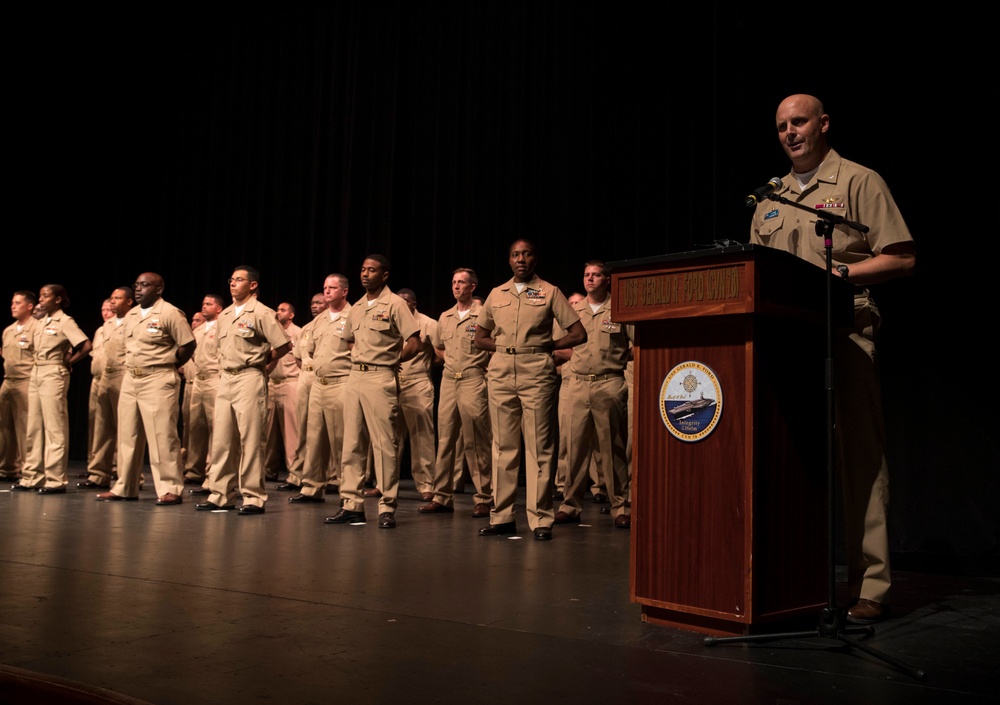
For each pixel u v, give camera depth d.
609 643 2.11
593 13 6.59
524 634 2.19
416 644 2.07
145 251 9.15
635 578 2.35
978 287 4.07
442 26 7.47
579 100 6.63
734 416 2.20
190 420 6.72
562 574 3.06
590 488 6.84
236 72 8.75
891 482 4.09
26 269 9.25
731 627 2.17
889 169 4.41
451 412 5.26
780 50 4.89
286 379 7.19
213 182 8.77
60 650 1.95
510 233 6.88
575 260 6.59
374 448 4.54
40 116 9.15
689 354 2.30
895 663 1.91
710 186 5.83
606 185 6.48
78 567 3.03
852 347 2.55
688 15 6.01
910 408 4.12
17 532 3.92
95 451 6.32
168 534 3.92
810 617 2.35
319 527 4.30
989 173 4.14
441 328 5.46
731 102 5.26
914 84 4.38
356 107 7.84
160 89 9.15
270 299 8.38
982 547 3.83
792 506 2.30
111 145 9.33
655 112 6.17
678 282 2.28
